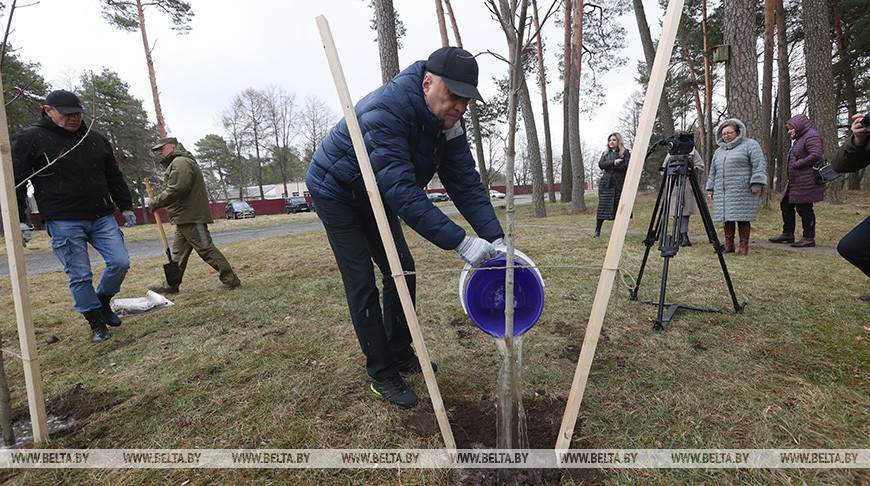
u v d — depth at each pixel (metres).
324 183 1.65
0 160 1.41
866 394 1.63
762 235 5.44
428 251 5.54
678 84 18.09
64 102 2.48
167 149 3.79
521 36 1.05
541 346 2.31
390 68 7.28
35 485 1.40
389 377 1.80
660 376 1.89
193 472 1.43
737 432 1.47
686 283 3.30
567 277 3.70
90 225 2.77
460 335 2.56
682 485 1.24
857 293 2.80
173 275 3.94
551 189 16.89
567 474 1.31
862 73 14.68
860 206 7.83
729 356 2.03
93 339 2.77
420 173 1.71
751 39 6.21
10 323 3.34
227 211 25.03
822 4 8.70
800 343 2.11
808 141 4.33
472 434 1.54
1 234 14.01
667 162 2.53
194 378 2.14
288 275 4.57
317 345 2.49
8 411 1.63
